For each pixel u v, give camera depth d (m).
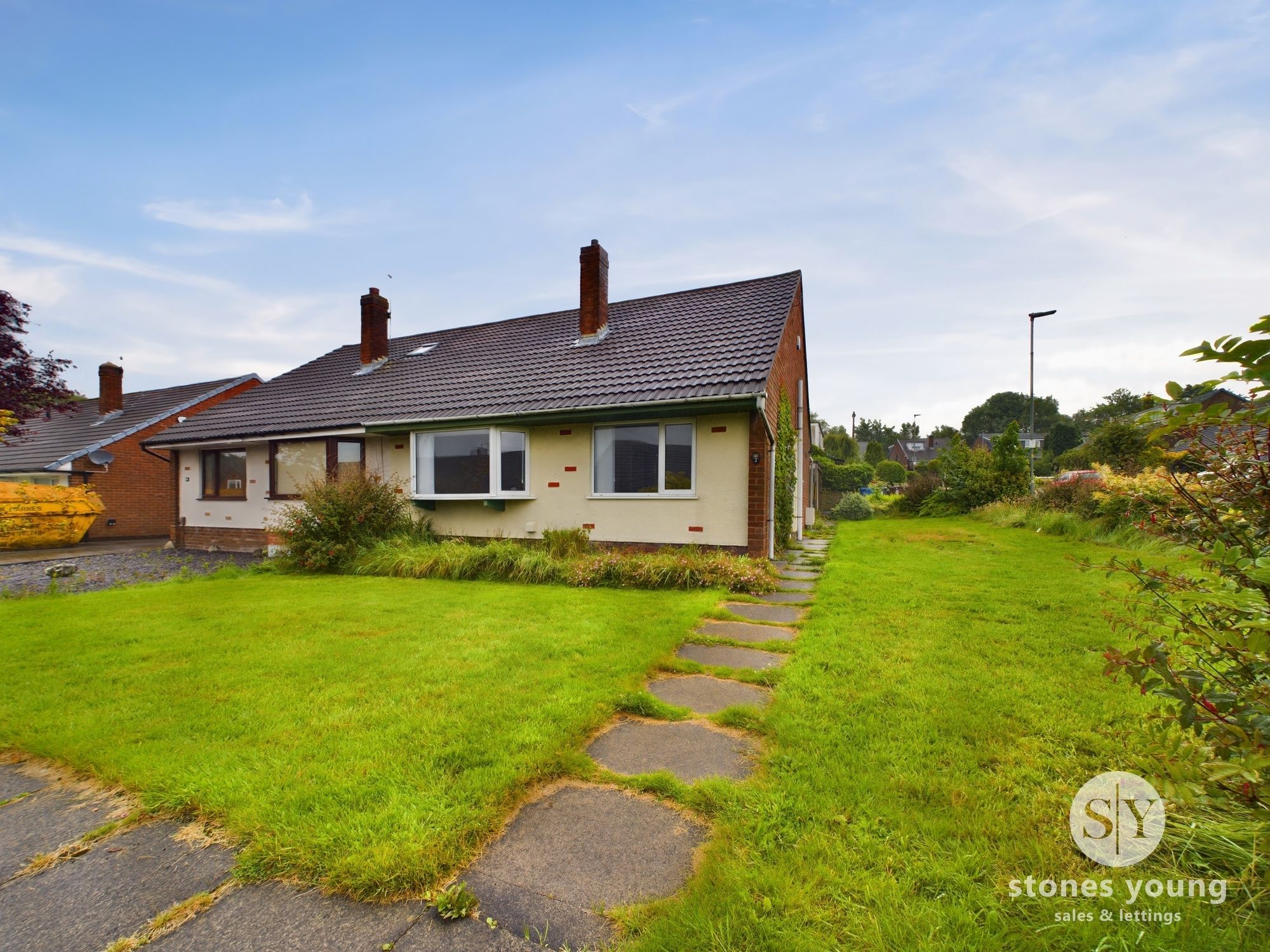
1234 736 1.76
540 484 10.74
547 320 14.90
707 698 3.69
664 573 7.64
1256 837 1.94
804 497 16.48
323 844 2.12
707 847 2.15
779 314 10.99
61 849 2.22
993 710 3.23
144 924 1.84
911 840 2.10
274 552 12.61
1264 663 1.80
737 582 7.34
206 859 2.14
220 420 15.47
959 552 10.44
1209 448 2.17
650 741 3.06
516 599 6.81
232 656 4.53
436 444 11.39
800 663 4.15
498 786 2.49
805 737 2.94
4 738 3.13
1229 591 1.82
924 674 3.85
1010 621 5.23
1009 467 20.72
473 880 1.99
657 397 9.20
